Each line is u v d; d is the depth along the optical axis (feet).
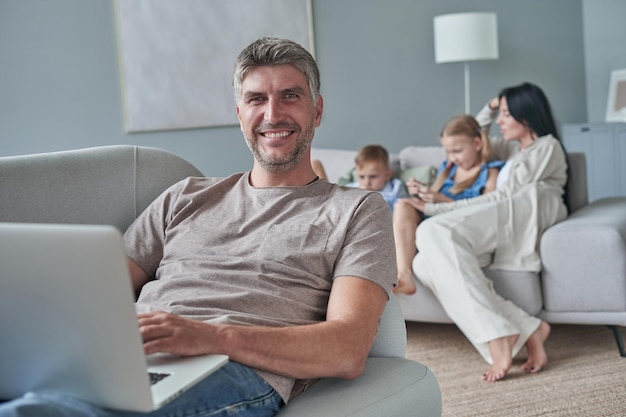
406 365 5.32
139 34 15.80
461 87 18.34
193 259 5.67
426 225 10.16
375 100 17.63
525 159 10.91
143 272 6.04
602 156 17.65
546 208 10.44
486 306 9.52
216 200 6.00
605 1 18.86
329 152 13.93
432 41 18.01
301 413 4.62
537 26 18.99
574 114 19.63
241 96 5.96
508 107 11.43
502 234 10.15
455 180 11.94
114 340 3.65
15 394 4.03
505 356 9.21
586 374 9.25
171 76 16.05
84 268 3.56
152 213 6.11
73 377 3.82
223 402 4.35
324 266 5.45
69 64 15.39
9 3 14.98
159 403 3.77
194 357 4.42
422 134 18.12
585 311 9.84
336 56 17.24
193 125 16.25
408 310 10.59
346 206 5.57
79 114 15.51
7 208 5.74
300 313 5.30
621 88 18.34
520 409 8.28
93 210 6.13
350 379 5.08
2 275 3.68
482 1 18.35
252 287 5.34
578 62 19.56
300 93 5.88
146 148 6.59
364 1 17.40
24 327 3.77
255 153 5.95
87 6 15.42
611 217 10.13
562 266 9.87
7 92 15.07
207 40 16.21
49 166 6.01
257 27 16.52
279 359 4.60
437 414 5.16
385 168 12.33
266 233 5.59
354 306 5.05
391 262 5.41
